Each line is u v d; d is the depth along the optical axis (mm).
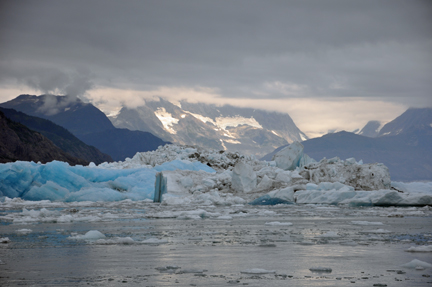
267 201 41125
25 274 10367
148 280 9719
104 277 10031
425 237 17375
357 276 10117
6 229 20234
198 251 13773
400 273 10430
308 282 9508
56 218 24375
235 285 9234
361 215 29156
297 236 17656
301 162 60000
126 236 17719
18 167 42250
